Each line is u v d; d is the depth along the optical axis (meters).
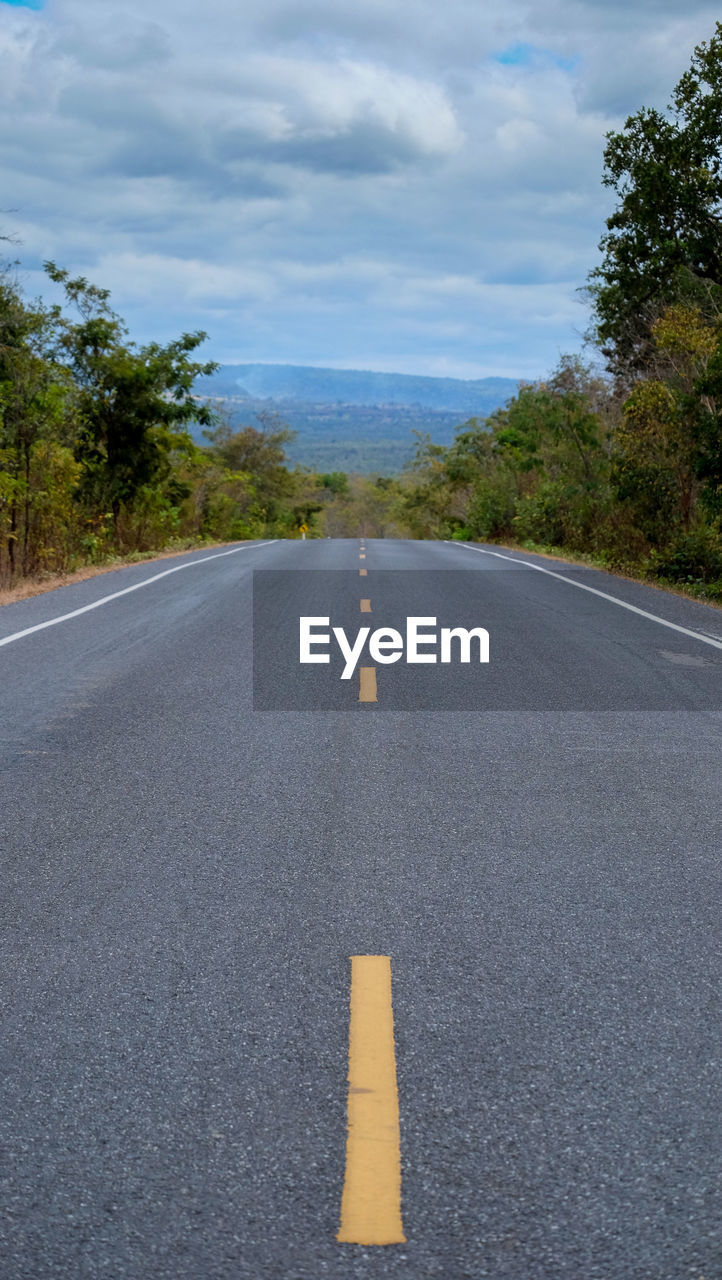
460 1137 3.13
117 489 33.16
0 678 10.55
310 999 3.99
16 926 4.69
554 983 4.11
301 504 94.12
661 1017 3.84
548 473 37.91
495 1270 2.62
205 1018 3.85
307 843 5.80
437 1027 3.77
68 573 21.89
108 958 4.35
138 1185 2.94
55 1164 3.03
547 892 5.09
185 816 6.28
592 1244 2.70
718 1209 2.82
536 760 7.62
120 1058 3.58
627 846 5.78
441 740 8.20
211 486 52.88
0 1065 3.54
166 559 27.45
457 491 67.62
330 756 7.70
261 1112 3.27
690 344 21.58
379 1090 3.37
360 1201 2.86
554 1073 3.47
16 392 22.25
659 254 26.73
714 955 4.38
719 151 25.80
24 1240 2.73
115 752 7.77
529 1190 2.90
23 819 6.23
